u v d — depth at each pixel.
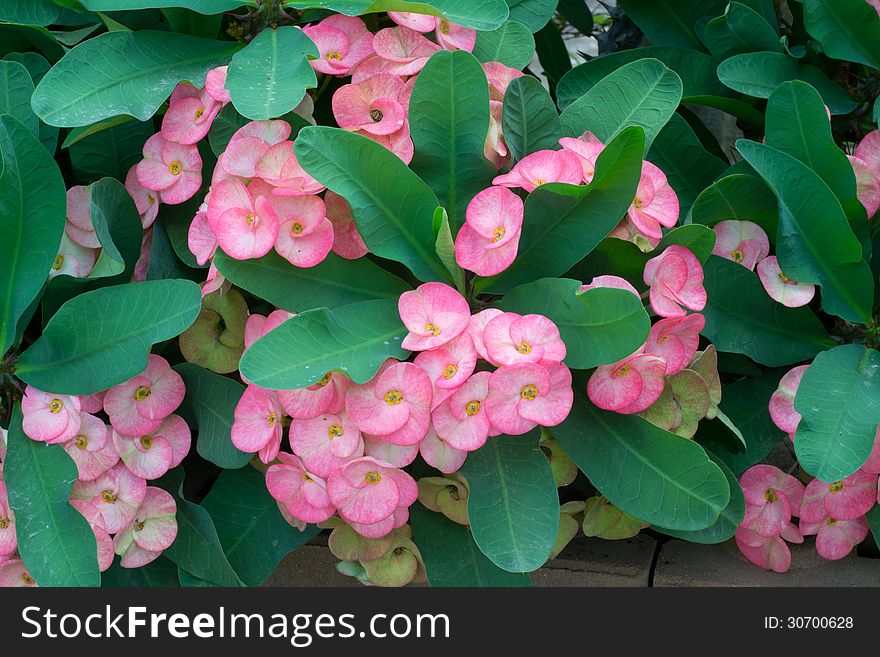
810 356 1.82
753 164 1.68
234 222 1.50
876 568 1.89
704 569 1.91
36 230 1.51
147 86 1.65
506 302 1.53
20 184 1.47
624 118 1.69
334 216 1.56
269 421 1.55
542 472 1.54
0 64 1.67
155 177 1.73
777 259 1.74
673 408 1.62
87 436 1.61
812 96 1.71
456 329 1.43
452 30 1.77
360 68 1.68
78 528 1.51
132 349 1.52
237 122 1.70
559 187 1.47
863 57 1.90
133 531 1.65
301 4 1.69
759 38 2.00
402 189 1.50
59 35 1.87
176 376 1.66
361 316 1.50
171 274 1.80
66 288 1.64
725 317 1.79
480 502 1.53
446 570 1.68
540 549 1.48
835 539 1.80
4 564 1.59
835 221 1.69
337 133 1.43
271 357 1.39
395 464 1.52
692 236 1.60
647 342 1.58
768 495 1.81
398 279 1.59
